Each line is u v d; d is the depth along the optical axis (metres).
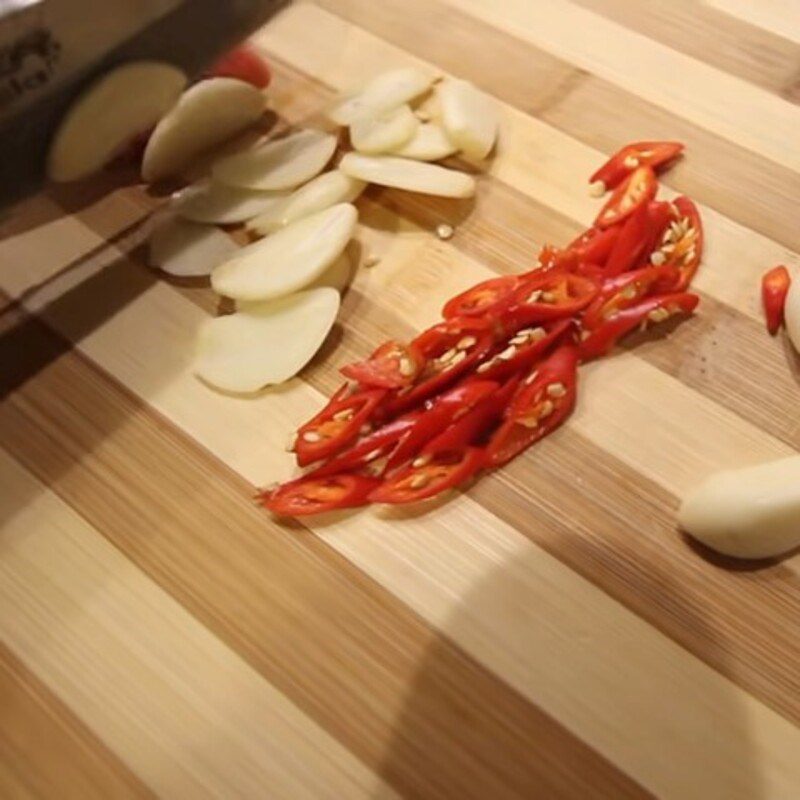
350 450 0.20
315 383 0.21
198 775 0.17
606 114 0.25
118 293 0.22
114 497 0.20
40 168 0.19
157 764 0.17
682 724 0.17
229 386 0.21
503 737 0.17
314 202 0.23
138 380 0.21
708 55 0.26
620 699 0.18
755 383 0.21
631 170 0.23
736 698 0.17
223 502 0.20
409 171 0.23
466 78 0.25
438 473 0.19
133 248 0.23
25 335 0.22
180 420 0.21
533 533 0.19
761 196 0.23
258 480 0.20
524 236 0.23
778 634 0.18
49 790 0.17
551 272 0.21
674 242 0.22
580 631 0.18
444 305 0.22
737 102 0.25
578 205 0.23
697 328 0.21
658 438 0.20
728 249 0.22
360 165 0.23
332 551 0.19
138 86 0.19
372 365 0.20
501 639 0.18
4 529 0.19
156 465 0.20
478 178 0.24
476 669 0.18
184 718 0.18
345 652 0.18
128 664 0.18
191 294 0.22
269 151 0.23
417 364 0.20
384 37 0.26
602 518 0.19
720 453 0.20
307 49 0.26
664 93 0.25
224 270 0.22
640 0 0.27
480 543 0.19
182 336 0.22
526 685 0.18
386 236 0.23
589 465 0.20
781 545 0.18
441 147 0.24
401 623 0.18
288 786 0.17
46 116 0.18
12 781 0.17
